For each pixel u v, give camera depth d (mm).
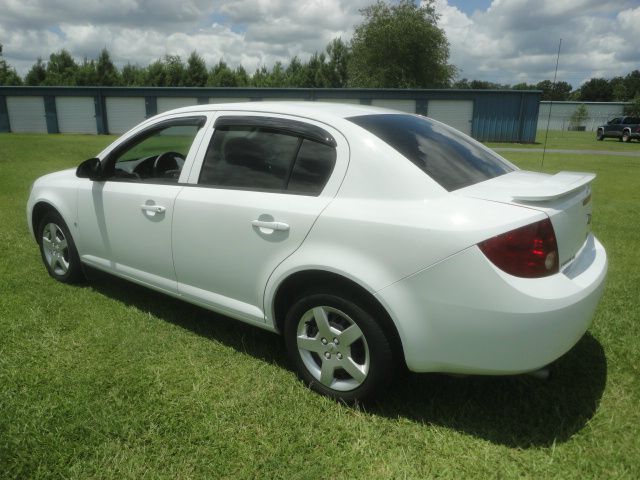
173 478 2281
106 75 59750
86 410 2703
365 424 2652
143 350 3367
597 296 2582
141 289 4434
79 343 3438
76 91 34562
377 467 2367
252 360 3270
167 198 3387
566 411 2762
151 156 3695
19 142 22859
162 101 34344
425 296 2396
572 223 2580
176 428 2594
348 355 2715
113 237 3826
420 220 2410
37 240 4715
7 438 2459
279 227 2807
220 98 33750
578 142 32875
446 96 31406
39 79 62000
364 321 2594
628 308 4141
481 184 2705
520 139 31500
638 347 3459
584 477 2301
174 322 3811
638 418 2713
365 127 2826
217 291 3271
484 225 2301
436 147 2922
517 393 2932
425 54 44688
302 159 2891
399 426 2645
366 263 2518
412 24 43281
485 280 2268
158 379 3012
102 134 34906
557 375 3121
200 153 3334
